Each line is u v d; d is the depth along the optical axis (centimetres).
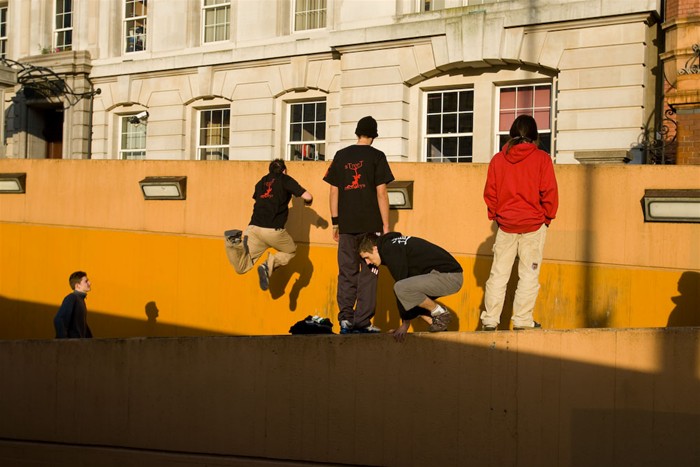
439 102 1572
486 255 851
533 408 618
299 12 1777
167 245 1073
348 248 776
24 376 845
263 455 720
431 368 653
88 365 811
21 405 845
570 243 807
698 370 573
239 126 1836
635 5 1309
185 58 1906
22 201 1212
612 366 595
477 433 636
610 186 791
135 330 1096
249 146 1820
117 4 2083
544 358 616
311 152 1753
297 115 1783
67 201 1169
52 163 1187
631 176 782
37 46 2230
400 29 1543
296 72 1738
